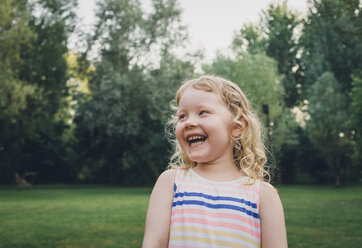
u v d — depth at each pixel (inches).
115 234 307.1
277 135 1062.4
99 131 1075.3
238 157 51.4
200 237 44.5
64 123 1330.0
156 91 970.1
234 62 1021.8
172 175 50.3
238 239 44.4
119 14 1017.5
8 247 256.4
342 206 526.3
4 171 1226.6
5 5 863.7
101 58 1037.2
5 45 858.1
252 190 47.1
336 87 1095.6
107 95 957.2
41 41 973.2
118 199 681.0
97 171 1332.4
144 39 1031.6
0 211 478.0
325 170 1350.9
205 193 46.9
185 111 48.8
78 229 331.9
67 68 1037.8
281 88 1071.6
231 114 49.1
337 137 1066.7
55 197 729.0
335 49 1099.3
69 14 995.3
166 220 47.6
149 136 1089.4
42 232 315.3
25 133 1065.5
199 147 47.1
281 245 44.8
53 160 1309.1
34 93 885.2
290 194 794.8
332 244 257.6
